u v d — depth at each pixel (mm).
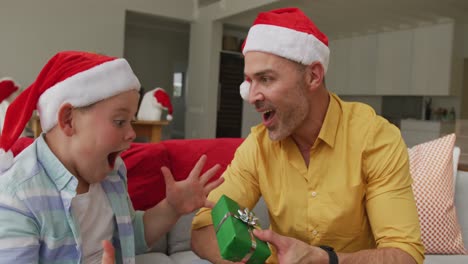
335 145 1113
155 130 3895
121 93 958
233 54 7797
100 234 1033
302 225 1132
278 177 1169
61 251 924
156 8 7621
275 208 1171
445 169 1872
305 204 1127
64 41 6918
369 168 1081
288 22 1020
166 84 9719
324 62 1065
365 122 1122
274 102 1012
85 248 998
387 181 1053
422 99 7098
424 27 6520
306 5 5898
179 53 9789
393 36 7008
